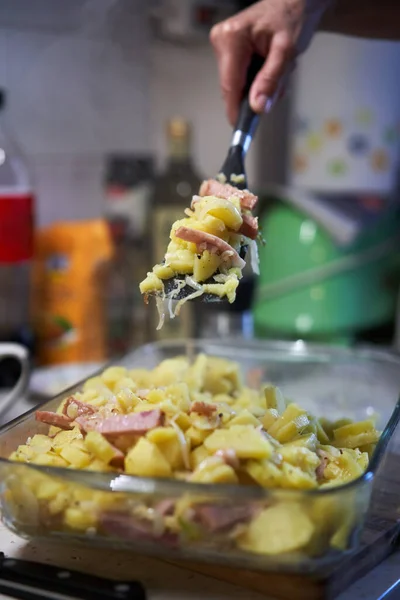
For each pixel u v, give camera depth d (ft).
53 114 4.85
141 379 2.85
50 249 4.47
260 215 4.80
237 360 3.45
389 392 3.29
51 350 4.55
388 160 5.02
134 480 1.94
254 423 2.23
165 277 2.40
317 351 3.44
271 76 3.04
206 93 5.28
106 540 2.04
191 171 4.62
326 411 3.23
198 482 1.95
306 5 3.11
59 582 2.06
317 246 4.70
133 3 4.98
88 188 5.06
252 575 2.12
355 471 2.20
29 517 2.08
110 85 5.02
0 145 4.36
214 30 3.20
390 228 4.81
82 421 2.21
